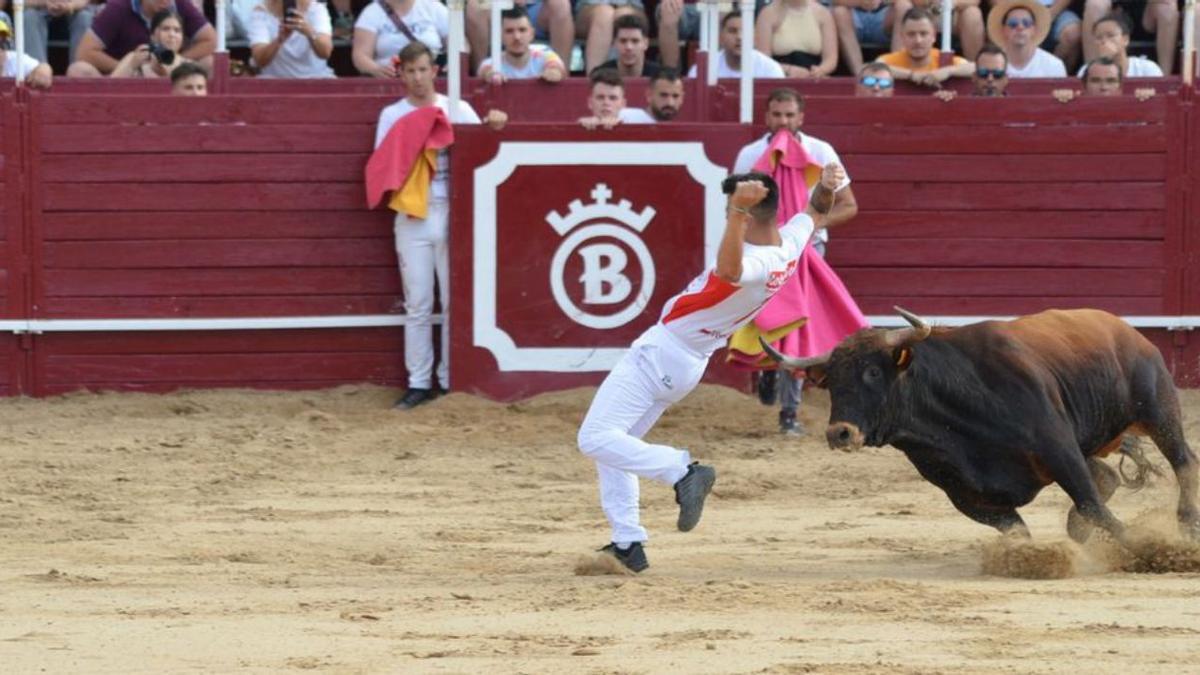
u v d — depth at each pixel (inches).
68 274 807.7
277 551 531.2
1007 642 381.7
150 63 881.5
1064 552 471.2
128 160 806.5
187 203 808.9
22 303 805.9
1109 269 816.9
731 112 810.2
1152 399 511.8
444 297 799.1
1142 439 736.3
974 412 482.0
